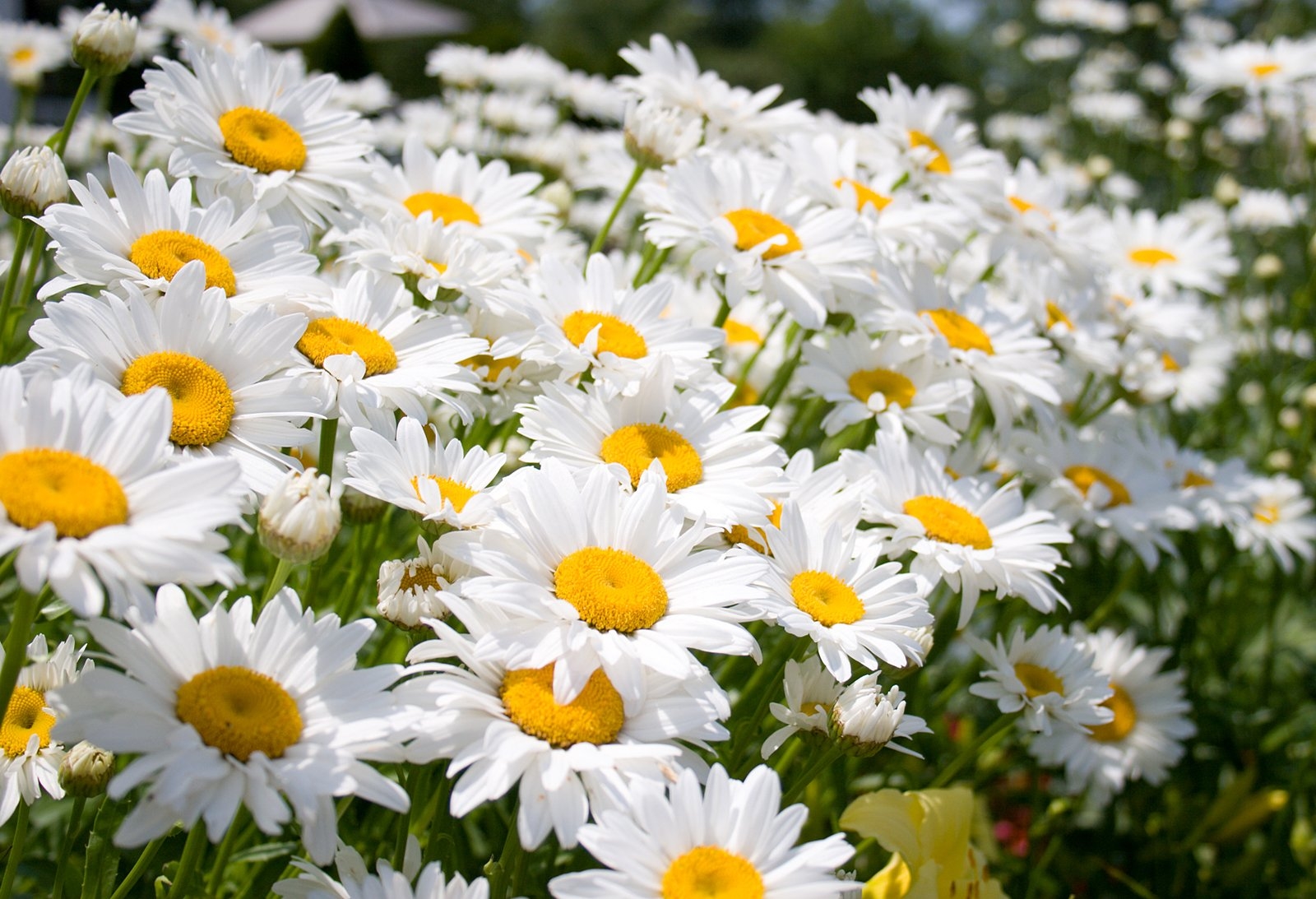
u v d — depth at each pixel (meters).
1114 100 1.97
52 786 0.58
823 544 0.64
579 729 0.56
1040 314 0.82
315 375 0.63
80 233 0.62
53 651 0.66
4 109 1.51
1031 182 0.94
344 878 0.55
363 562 0.67
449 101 1.25
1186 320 0.92
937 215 0.81
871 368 0.77
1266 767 0.89
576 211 1.25
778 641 0.69
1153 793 0.90
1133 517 0.79
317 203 0.72
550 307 0.70
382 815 0.66
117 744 0.52
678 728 0.56
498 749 0.55
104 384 0.57
